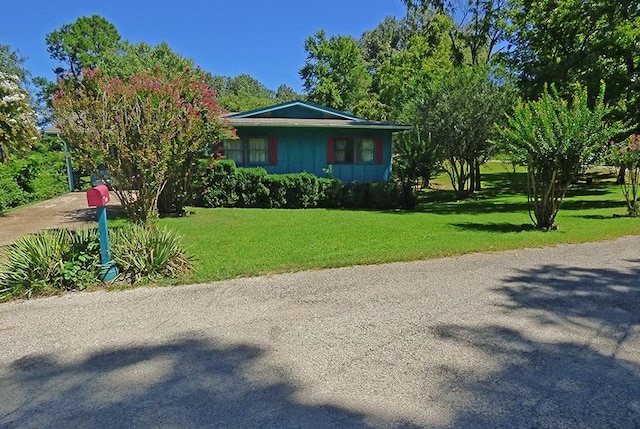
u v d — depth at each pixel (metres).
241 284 4.25
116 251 4.49
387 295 3.87
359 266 4.88
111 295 3.95
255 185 12.77
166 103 6.91
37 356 2.72
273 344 2.85
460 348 2.75
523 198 15.49
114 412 2.08
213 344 2.87
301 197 13.03
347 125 13.45
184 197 10.15
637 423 1.94
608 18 12.41
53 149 16.30
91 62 35.16
